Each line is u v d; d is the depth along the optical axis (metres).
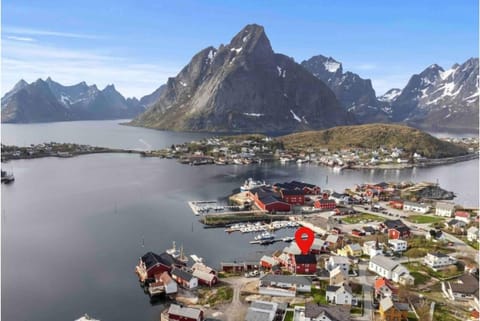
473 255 117.00
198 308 88.62
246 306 89.19
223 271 108.81
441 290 96.00
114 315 87.06
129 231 142.50
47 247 125.12
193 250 125.56
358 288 96.50
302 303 89.75
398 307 82.25
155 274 103.00
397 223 140.12
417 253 117.31
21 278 103.62
